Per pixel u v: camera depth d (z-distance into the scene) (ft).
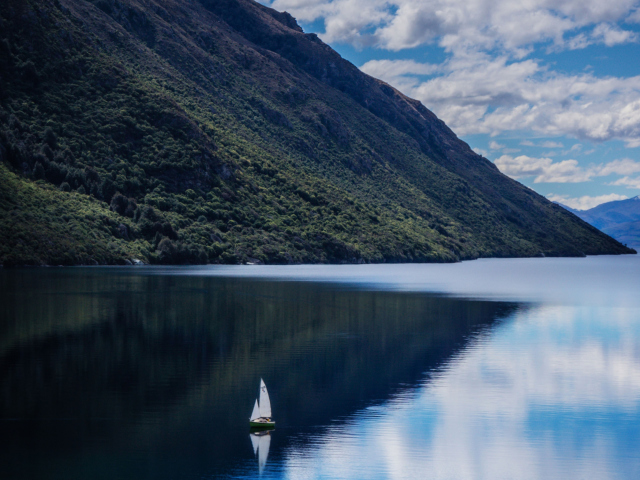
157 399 140.05
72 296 321.93
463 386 156.97
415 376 166.91
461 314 300.20
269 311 294.25
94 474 101.91
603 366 181.98
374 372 170.30
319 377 163.22
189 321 251.39
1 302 290.97
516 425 128.98
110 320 245.86
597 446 118.11
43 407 132.77
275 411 135.03
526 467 108.58
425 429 125.59
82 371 161.89
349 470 106.01
